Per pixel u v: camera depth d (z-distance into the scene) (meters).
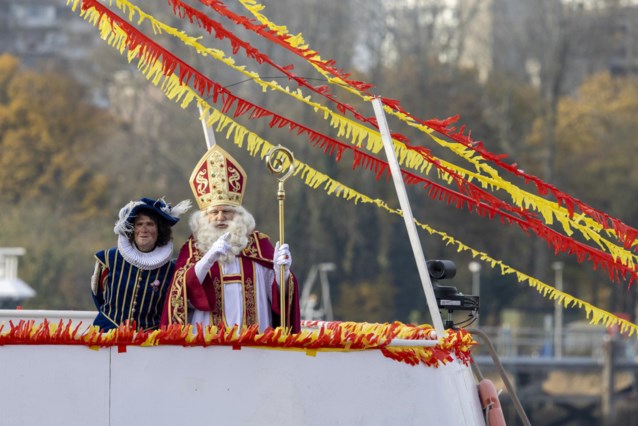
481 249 194.75
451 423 23.61
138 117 192.50
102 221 179.12
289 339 21.42
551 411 156.88
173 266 24.72
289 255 23.73
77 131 188.75
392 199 183.88
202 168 24.56
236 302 23.81
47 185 184.25
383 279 182.50
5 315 29.00
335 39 189.38
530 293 198.00
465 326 28.44
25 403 20.42
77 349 20.62
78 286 166.62
